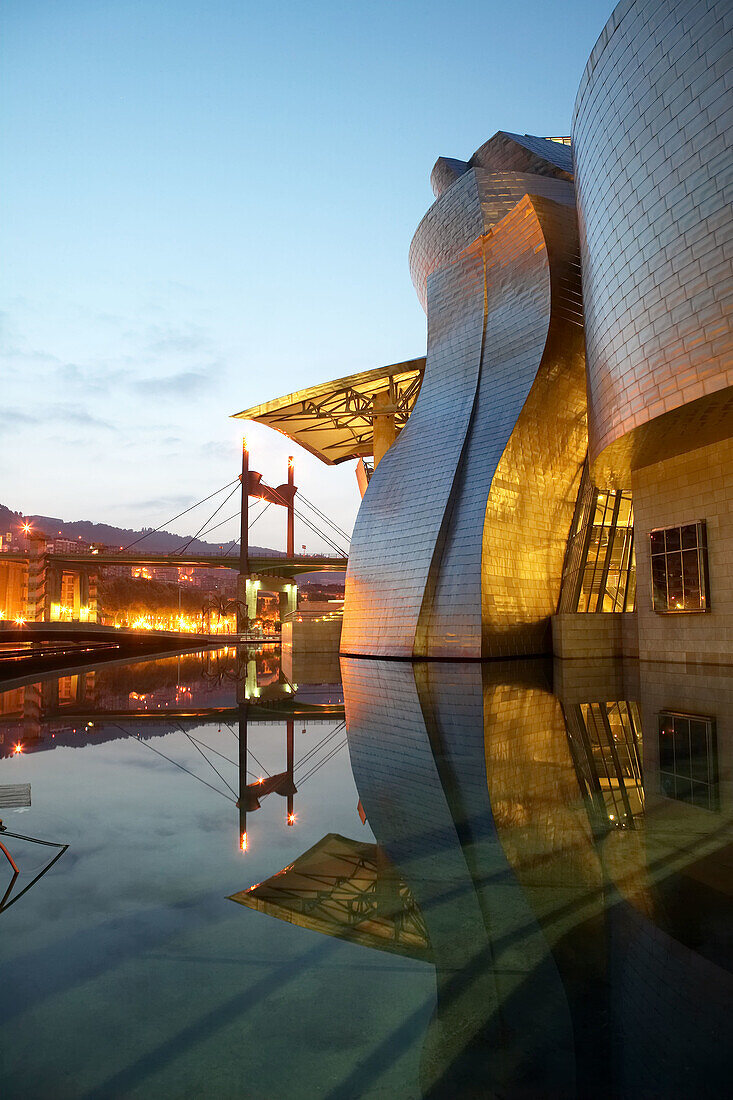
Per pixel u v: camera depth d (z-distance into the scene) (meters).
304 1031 2.68
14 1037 2.65
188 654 54.09
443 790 6.92
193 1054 2.49
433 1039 2.63
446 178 38.03
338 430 47.62
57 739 10.74
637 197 16.69
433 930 3.62
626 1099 2.24
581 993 2.96
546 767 7.83
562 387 28.25
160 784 7.39
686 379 15.10
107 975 3.16
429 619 28.62
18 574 151.62
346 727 11.63
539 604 28.98
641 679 17.05
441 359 32.38
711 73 14.35
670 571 20.45
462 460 29.12
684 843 5.08
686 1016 2.75
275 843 5.22
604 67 18.23
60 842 5.27
